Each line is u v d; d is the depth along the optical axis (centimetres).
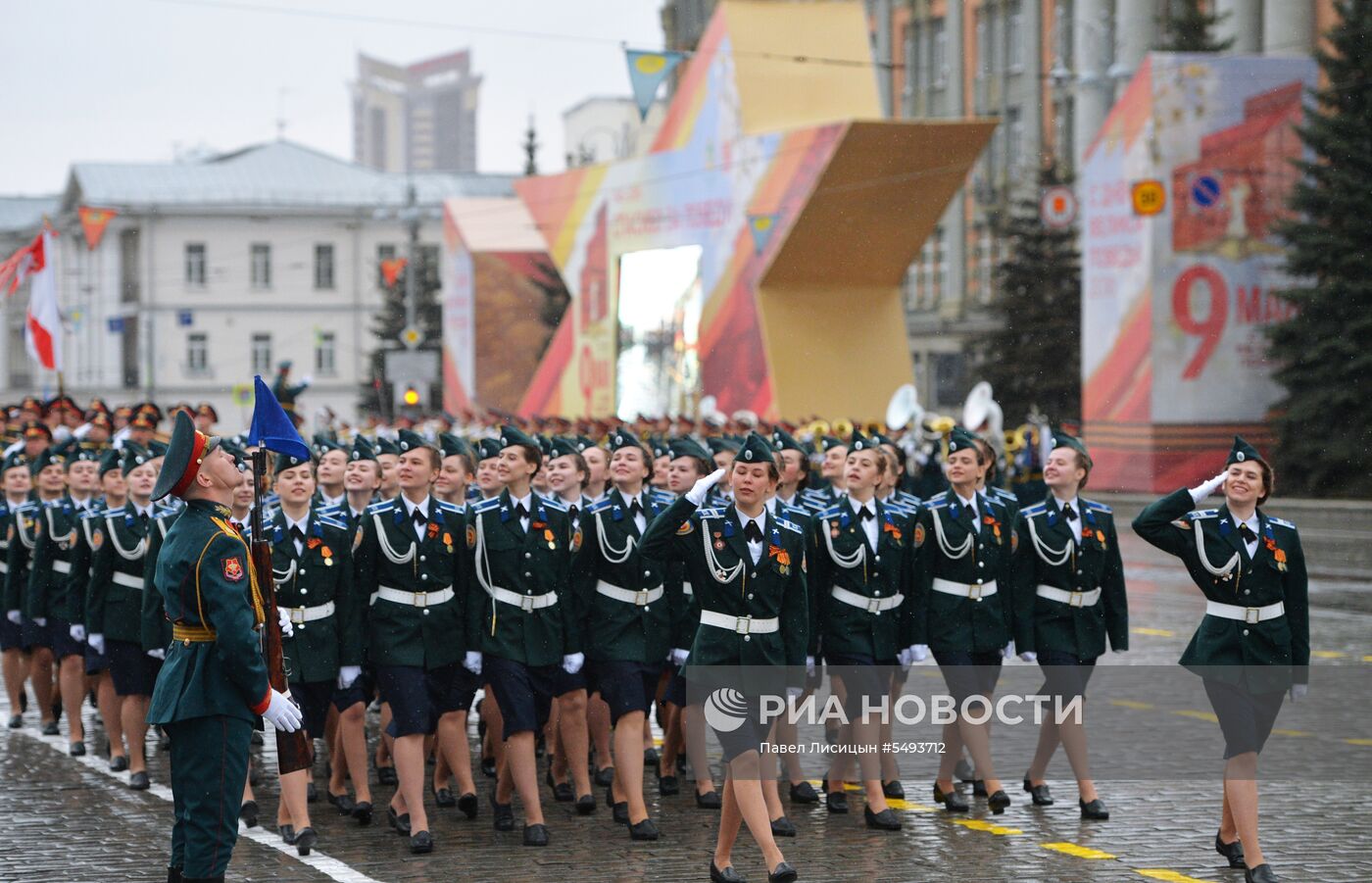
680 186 3859
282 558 991
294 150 8688
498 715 1047
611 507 1016
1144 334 3881
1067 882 855
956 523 1037
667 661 1101
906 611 1048
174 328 8219
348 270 8412
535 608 989
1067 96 5591
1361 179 3694
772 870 830
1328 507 3481
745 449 877
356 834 997
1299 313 3766
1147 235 3856
